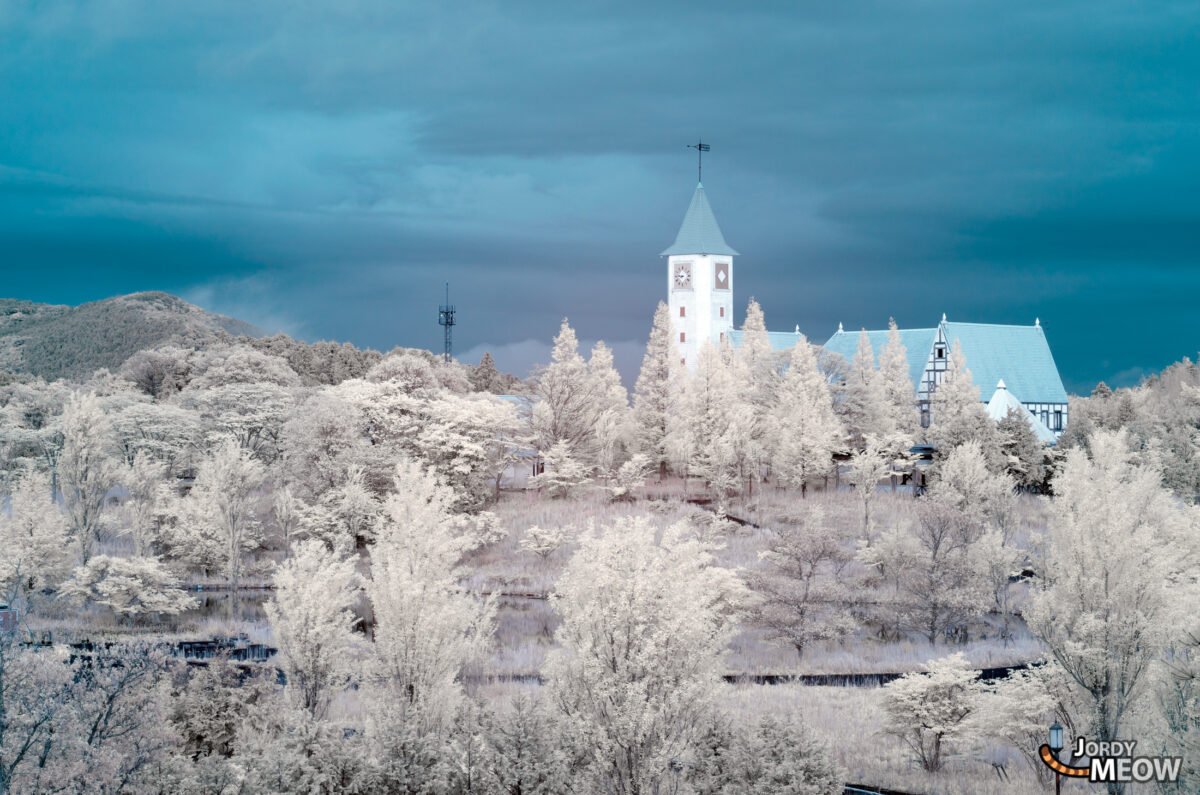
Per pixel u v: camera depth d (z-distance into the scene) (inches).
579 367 3636.8
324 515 2763.3
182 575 2773.1
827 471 3351.4
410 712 1349.7
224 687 1530.5
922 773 1475.1
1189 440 3395.7
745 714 1619.1
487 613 1612.9
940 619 2260.1
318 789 1175.6
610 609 1136.2
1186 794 1218.0
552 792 1157.7
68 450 2787.9
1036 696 1425.9
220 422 3676.2
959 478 2851.9
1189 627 1341.0
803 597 2285.9
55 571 2554.1
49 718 1160.8
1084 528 1391.5
